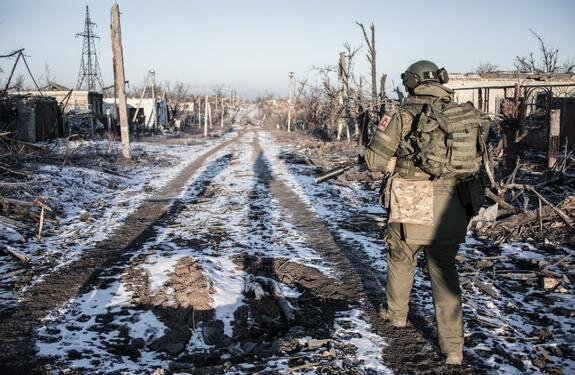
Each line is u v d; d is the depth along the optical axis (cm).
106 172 1473
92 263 584
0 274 541
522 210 760
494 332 381
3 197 797
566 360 336
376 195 1095
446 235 320
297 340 364
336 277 524
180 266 539
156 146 2873
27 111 2245
